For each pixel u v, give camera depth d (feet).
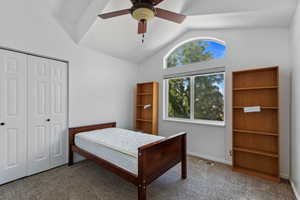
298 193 5.99
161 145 6.19
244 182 7.21
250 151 7.88
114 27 8.62
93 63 10.44
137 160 5.57
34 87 7.83
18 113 7.30
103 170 8.45
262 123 7.97
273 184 7.02
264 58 8.11
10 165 7.09
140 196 5.32
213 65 9.84
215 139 9.77
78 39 9.27
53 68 8.54
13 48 6.98
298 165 6.07
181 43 11.41
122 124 12.60
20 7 7.21
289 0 6.14
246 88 8.01
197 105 10.94
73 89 9.34
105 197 6.11
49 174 7.93
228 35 9.25
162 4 7.61
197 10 8.27
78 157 9.64
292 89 7.04
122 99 12.59
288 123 7.46
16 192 6.35
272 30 7.94
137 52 12.04
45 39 8.06
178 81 11.98
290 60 7.39
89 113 10.21
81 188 6.71
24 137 7.50
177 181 7.31
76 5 8.20
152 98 12.32
